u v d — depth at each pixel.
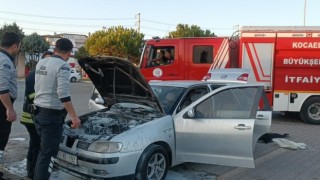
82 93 22.09
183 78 11.74
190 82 6.34
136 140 4.73
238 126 5.12
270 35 10.78
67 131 5.12
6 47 4.79
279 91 10.84
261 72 10.91
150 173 4.95
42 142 4.48
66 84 4.32
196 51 11.62
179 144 5.35
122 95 5.98
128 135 4.72
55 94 4.40
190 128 5.28
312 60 10.55
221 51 11.44
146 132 4.90
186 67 11.68
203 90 6.13
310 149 7.61
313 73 10.59
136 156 4.68
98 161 4.50
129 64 5.08
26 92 5.04
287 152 7.36
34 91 4.92
